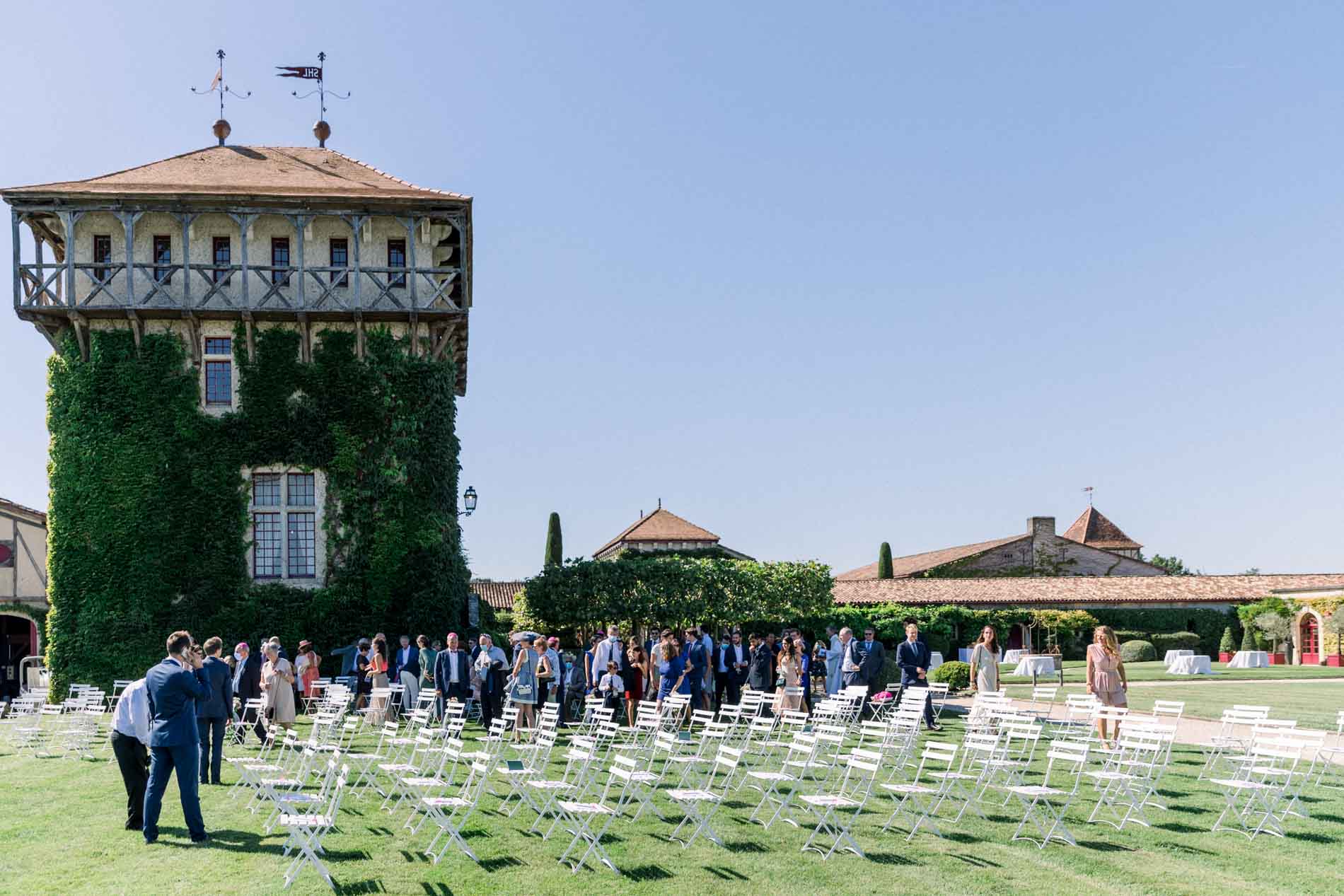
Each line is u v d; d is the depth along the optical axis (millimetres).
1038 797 11359
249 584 26656
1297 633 50062
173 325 27359
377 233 28859
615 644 19969
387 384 27797
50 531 26375
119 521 26250
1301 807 11469
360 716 21109
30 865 9141
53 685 25766
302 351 27625
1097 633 15516
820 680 28766
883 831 10562
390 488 27438
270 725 17812
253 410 27156
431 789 12891
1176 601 52781
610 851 9680
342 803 12148
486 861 9273
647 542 62219
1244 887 8359
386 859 9344
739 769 14570
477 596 31109
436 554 27484
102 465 26406
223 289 27734
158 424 26750
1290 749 11414
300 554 27250
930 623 44438
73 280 26547
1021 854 9547
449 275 28641
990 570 62188
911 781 13539
